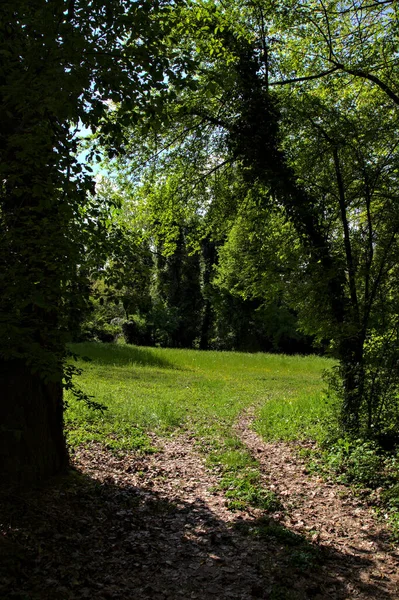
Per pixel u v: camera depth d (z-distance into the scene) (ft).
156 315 140.97
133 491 22.82
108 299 18.97
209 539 18.40
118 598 13.92
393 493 22.67
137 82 16.83
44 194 16.61
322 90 41.98
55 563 15.08
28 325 17.07
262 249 39.37
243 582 15.24
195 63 18.22
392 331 30.27
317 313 35.42
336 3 38.99
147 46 17.02
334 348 34.04
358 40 37.88
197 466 28.55
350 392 31.55
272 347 153.28
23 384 20.13
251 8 38.42
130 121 18.17
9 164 16.19
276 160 35.83
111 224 21.17
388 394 30.60
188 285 155.22
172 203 49.32
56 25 15.19
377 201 33.81
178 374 76.33
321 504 22.80
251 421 44.24
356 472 25.86
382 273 30.89
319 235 35.37
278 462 29.86
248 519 20.58
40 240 15.89
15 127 17.47
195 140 45.34
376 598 14.61
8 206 17.48
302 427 38.17
